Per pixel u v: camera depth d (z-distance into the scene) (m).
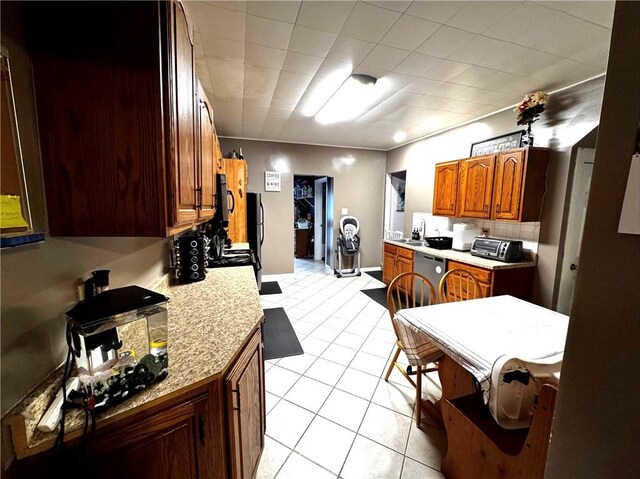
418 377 1.75
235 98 2.89
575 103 2.49
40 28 0.81
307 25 1.70
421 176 4.59
